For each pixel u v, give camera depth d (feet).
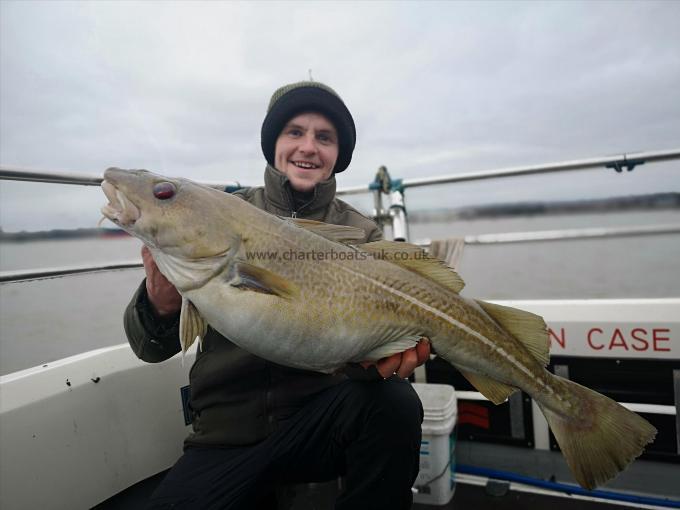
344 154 8.80
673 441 7.87
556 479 8.56
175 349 6.44
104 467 7.02
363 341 5.44
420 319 5.68
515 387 6.14
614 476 5.61
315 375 6.51
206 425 6.27
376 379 5.77
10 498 5.91
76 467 6.67
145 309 6.03
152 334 6.07
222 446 6.13
